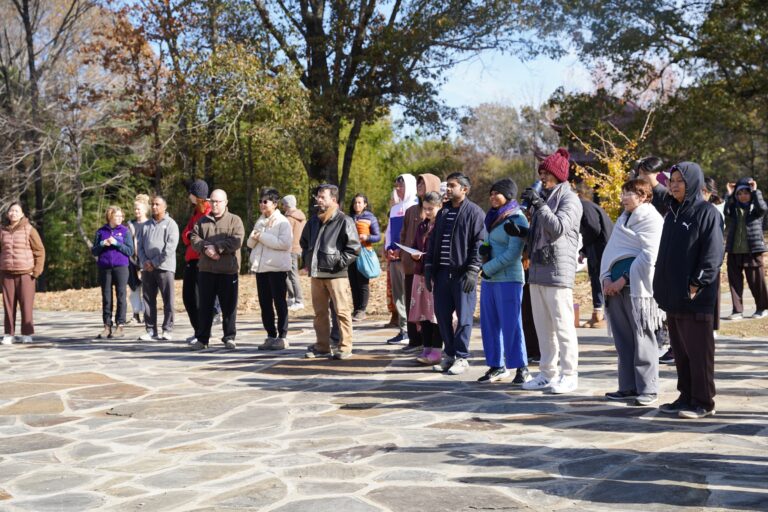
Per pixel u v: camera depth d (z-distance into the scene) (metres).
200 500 4.33
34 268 12.23
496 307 7.46
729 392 6.75
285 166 28.91
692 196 5.76
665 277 5.86
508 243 7.25
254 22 27.02
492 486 4.43
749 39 24.62
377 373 8.32
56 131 31.08
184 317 16.06
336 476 4.70
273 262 10.20
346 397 7.11
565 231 6.76
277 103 25.95
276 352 10.09
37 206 32.62
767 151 43.34
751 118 30.38
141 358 10.00
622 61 26.09
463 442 5.39
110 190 37.44
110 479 4.81
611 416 6.02
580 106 26.36
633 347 6.55
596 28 25.36
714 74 26.38
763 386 6.98
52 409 7.03
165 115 28.14
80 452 5.51
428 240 8.26
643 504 4.05
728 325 11.19
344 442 5.51
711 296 5.76
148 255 11.70
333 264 9.20
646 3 25.06
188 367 9.14
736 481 4.37
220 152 28.78
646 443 5.21
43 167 31.95
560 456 4.98
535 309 7.07
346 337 9.35
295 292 15.57
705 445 5.12
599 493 4.25
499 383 7.53
